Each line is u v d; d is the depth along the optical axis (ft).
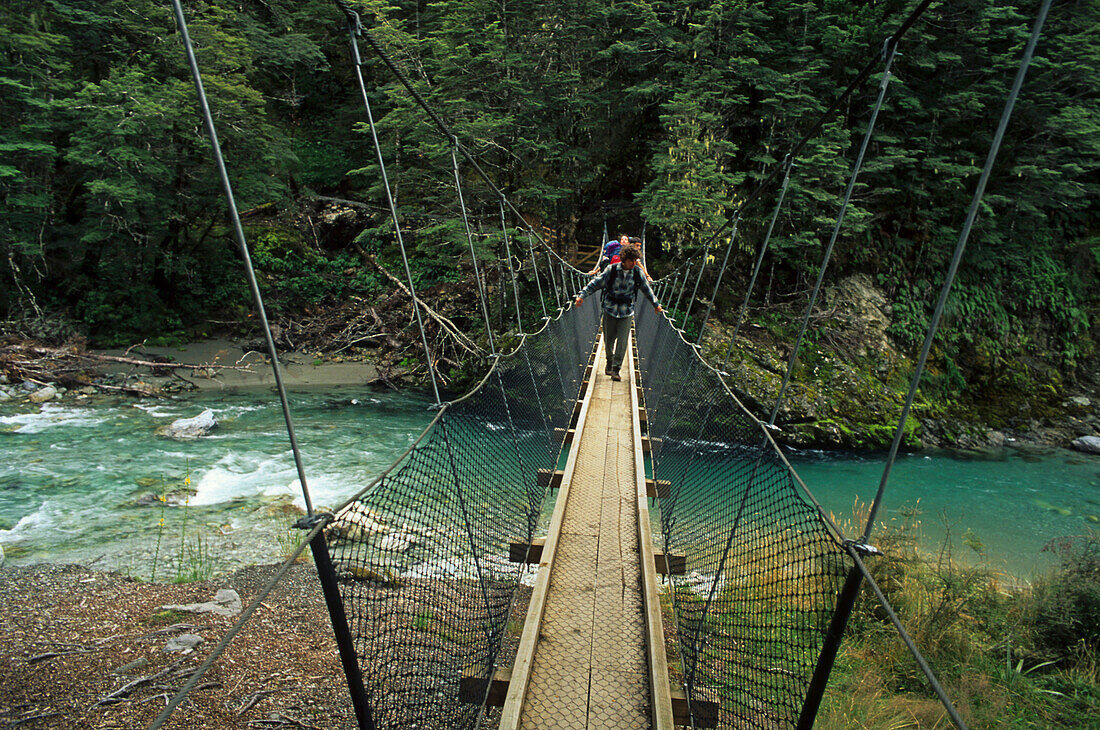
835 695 13.82
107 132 46.70
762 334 49.21
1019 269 52.60
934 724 13.35
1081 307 52.37
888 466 4.75
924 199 51.90
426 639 8.32
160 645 13.73
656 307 20.51
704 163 46.19
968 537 28.73
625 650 8.14
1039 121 48.57
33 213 49.32
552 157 53.36
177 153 52.54
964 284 51.67
